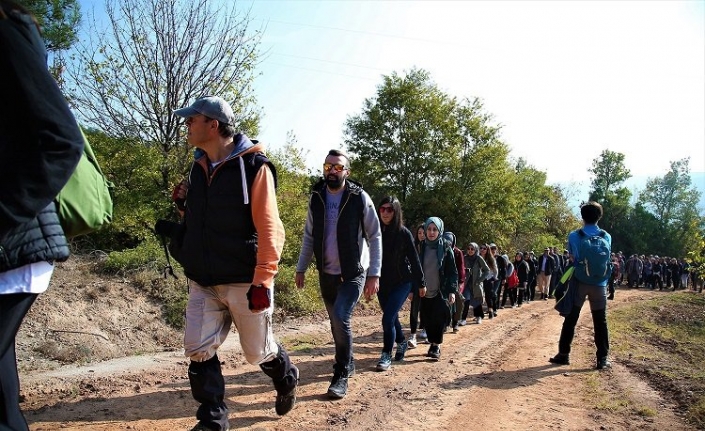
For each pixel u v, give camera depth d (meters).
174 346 7.45
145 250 9.45
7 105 1.68
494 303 13.78
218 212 3.27
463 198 27.98
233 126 3.41
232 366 6.07
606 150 61.78
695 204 62.50
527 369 6.47
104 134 11.00
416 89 28.11
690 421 4.52
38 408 4.26
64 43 10.02
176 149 11.31
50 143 1.69
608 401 5.10
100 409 4.27
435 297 7.07
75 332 6.79
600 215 6.84
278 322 9.98
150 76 11.16
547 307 17.12
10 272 1.76
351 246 4.99
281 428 3.97
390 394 5.09
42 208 1.69
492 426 4.30
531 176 43.25
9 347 1.84
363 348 7.89
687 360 7.43
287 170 13.26
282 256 12.27
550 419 4.52
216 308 3.41
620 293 25.66
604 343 6.56
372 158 28.80
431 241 7.22
